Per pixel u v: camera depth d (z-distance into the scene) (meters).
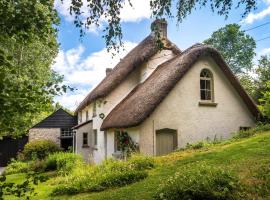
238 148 11.22
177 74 16.16
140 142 15.53
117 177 10.36
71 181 12.05
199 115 17.27
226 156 10.40
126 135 16.78
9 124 4.12
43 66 25.06
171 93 16.66
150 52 20.38
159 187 8.19
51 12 4.34
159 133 16.25
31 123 4.45
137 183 9.66
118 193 8.95
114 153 18.14
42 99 4.17
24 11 4.07
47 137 32.56
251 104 18.50
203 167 8.26
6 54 4.12
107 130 20.09
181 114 16.77
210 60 17.94
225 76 18.20
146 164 11.69
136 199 8.05
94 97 21.42
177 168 10.26
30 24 4.14
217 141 16.11
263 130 15.53
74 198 9.56
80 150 24.64
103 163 13.46
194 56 16.73
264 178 7.57
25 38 4.24
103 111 20.53
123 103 19.69
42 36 4.33
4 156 31.75
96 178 10.92
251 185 7.28
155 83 17.22
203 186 6.99
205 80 18.11
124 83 21.09
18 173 20.31
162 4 6.88
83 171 13.41
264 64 24.11
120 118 17.20
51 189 11.92
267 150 10.08
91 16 6.35
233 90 18.50
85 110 27.72
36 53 24.03
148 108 15.20
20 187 3.73
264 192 6.97
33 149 27.95
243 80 25.52
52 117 32.84
